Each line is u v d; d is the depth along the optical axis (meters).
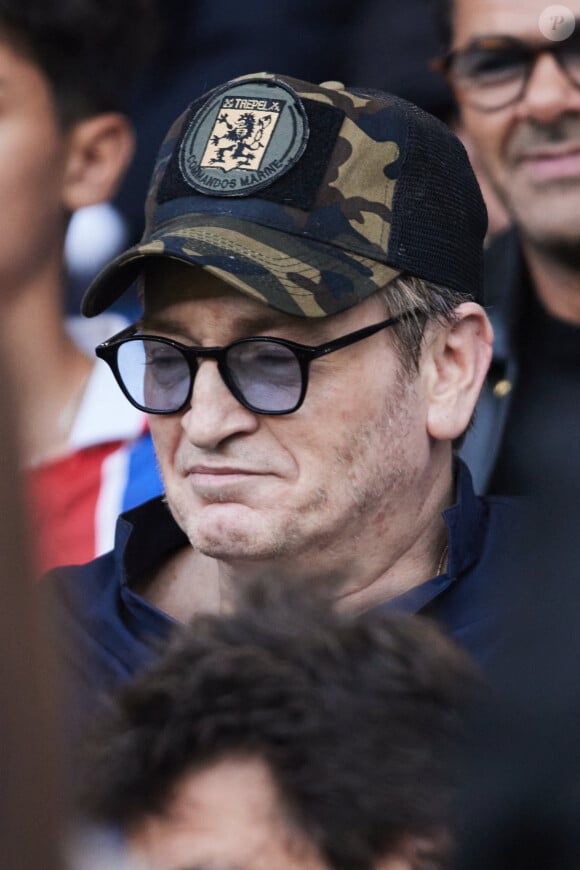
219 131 8.14
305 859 4.37
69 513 10.60
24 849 2.78
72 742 4.56
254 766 4.39
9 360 2.88
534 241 10.71
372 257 7.82
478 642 7.64
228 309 7.68
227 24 15.09
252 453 7.73
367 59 14.10
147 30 10.88
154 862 4.42
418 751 4.48
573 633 4.93
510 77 10.69
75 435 10.74
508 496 9.02
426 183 8.13
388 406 7.89
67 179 10.71
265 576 4.93
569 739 4.72
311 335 7.69
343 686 4.50
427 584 7.99
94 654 8.07
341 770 4.34
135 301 11.08
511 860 4.62
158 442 8.06
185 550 8.74
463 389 8.24
